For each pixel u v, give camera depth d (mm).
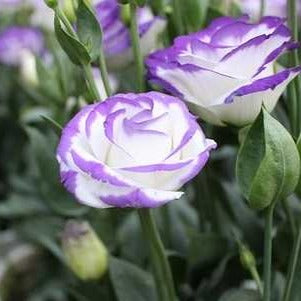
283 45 435
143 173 397
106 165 402
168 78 446
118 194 396
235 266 579
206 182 591
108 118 405
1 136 1077
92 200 399
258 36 430
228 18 483
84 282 557
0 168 1076
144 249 622
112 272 542
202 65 441
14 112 1062
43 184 652
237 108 442
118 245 635
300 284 490
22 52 983
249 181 433
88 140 410
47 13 918
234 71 437
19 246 919
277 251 551
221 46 442
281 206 564
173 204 647
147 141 405
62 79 629
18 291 898
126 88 650
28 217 811
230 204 604
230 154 732
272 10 748
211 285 590
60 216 695
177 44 453
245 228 599
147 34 540
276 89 442
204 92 439
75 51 461
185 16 538
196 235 563
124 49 545
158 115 417
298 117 501
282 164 422
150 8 578
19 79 1004
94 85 469
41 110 870
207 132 591
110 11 541
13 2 1076
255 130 428
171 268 573
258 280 498
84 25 463
